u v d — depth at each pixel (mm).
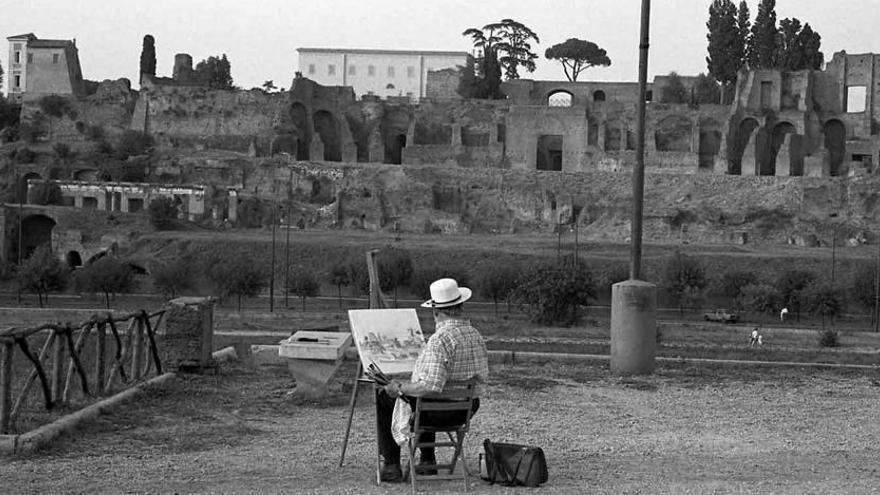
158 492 16250
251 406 24562
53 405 22000
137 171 149375
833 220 136625
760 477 18078
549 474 18078
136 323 27469
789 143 154125
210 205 136625
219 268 91062
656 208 138625
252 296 89188
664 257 108062
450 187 148875
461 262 107375
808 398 28047
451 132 169625
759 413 25391
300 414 23859
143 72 178875
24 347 20312
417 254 108375
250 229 129625
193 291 98375
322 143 161125
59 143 159500
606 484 17281
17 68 187875
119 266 90938
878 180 140375
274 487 16750
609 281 96188
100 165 151875
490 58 181750
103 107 169500
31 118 168750
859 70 163625
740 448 20906
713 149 162750
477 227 144875
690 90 174000
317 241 113375
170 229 120688
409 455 16906
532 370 32312
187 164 150875
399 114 173125
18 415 20109
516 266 95000
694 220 136125
